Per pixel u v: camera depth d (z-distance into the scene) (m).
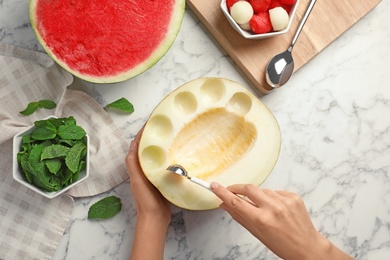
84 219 1.09
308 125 1.13
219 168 1.07
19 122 1.04
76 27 0.97
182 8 0.99
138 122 1.10
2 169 1.07
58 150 0.97
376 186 1.15
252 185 0.96
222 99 1.01
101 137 1.08
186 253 1.11
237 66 1.12
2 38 1.08
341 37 1.14
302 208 0.99
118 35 0.98
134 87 1.11
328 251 1.01
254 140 1.02
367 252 1.14
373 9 1.15
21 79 1.07
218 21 1.08
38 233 1.08
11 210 1.07
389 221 1.14
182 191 0.99
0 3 1.08
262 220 0.95
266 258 1.13
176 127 0.99
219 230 1.12
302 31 1.09
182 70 1.11
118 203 1.09
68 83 1.07
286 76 1.08
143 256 1.02
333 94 1.14
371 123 1.15
